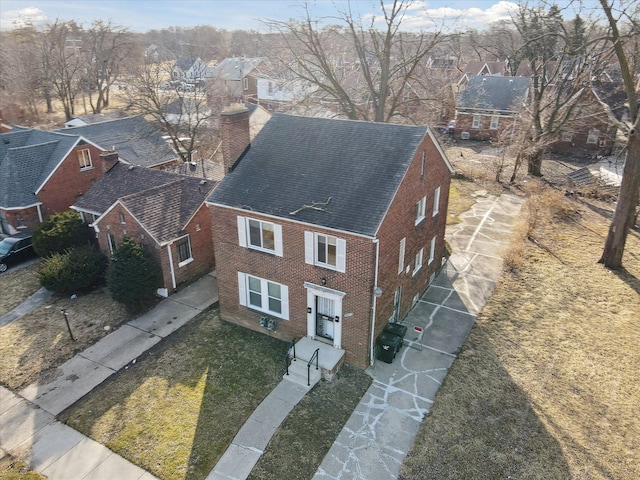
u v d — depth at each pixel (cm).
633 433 1365
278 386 1594
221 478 1268
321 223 1519
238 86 7044
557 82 3716
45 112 7300
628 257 2448
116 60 7525
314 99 3209
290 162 1781
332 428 1415
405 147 1647
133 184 2553
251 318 1897
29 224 2819
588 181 3506
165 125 3681
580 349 1736
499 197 3431
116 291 2012
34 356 1831
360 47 2953
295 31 2909
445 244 2642
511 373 1622
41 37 7038
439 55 5406
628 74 2133
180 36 14125
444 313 1992
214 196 1772
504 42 6638
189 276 2312
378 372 1648
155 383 1639
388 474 1260
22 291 2339
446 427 1402
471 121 5450
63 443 1409
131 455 1355
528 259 2436
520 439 1352
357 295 1563
